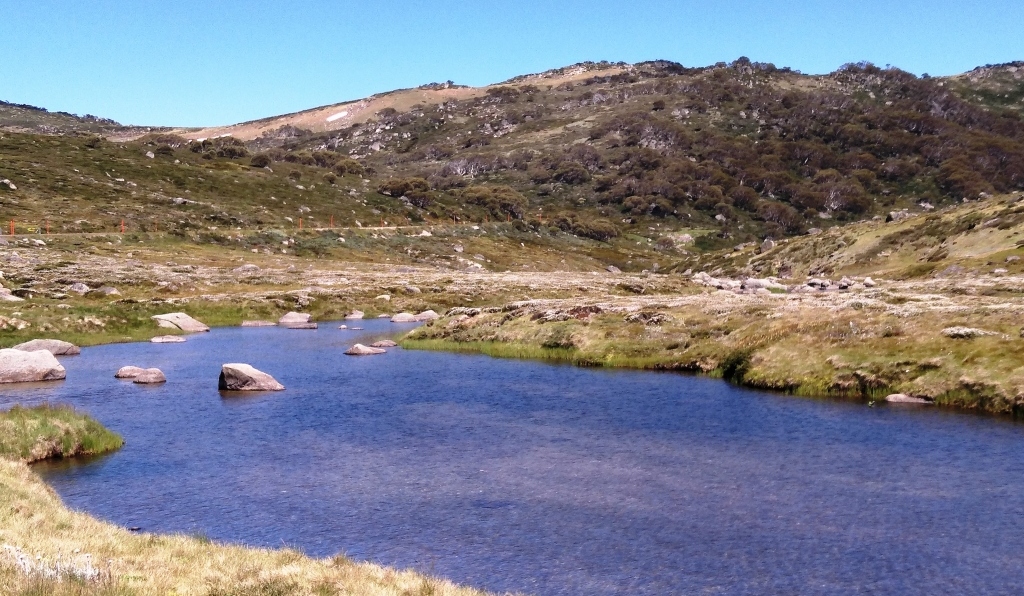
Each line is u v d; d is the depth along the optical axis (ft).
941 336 127.85
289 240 436.35
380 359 175.22
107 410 118.32
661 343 164.66
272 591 45.06
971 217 361.10
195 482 81.41
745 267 455.22
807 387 125.29
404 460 89.92
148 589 42.42
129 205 444.55
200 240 407.23
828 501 73.20
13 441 88.99
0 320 193.06
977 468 81.92
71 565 43.50
